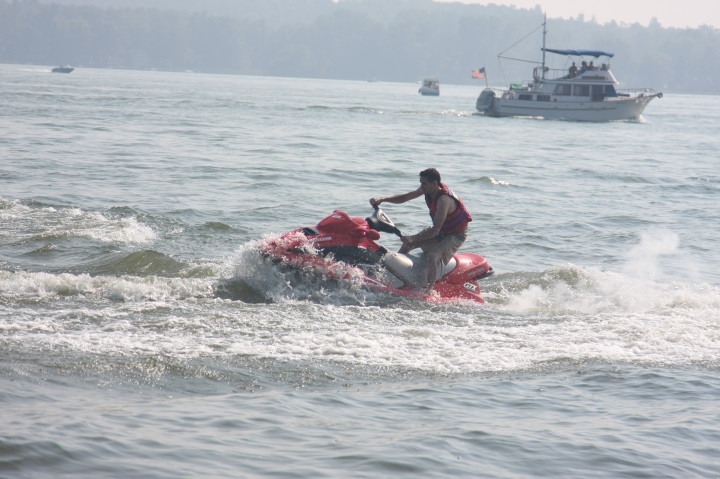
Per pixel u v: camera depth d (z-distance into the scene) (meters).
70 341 24.08
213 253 41.94
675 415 21.22
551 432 19.69
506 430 19.66
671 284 39.44
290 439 18.42
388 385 22.72
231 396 21.00
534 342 27.56
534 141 152.88
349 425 19.52
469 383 23.17
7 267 35.59
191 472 16.34
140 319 27.16
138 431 18.12
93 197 58.41
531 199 71.94
